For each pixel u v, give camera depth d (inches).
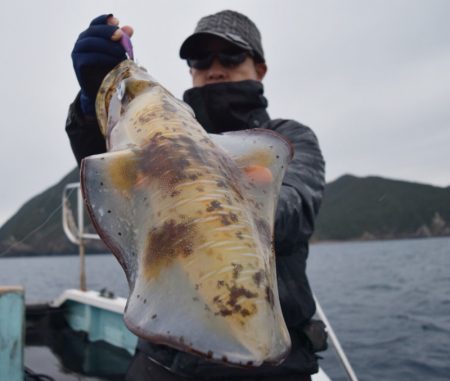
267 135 63.2
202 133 59.1
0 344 127.0
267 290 43.4
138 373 94.0
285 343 41.0
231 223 46.7
